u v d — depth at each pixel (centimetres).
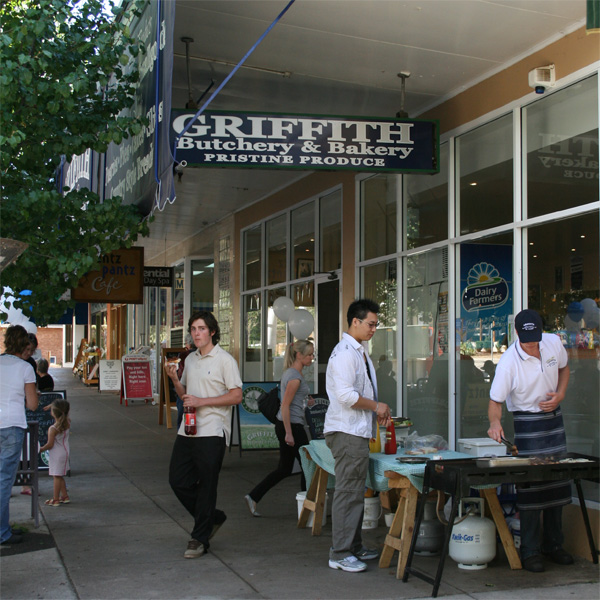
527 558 514
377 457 543
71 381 2828
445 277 738
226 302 1393
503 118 665
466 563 513
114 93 659
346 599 454
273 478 672
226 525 646
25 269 657
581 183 573
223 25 591
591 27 377
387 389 849
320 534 614
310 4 549
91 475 889
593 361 559
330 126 631
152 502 738
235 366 555
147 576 500
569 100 592
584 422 568
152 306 2073
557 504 515
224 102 785
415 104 775
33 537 604
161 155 532
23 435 588
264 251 1212
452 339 720
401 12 559
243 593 466
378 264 873
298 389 664
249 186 1127
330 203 993
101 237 639
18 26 590
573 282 577
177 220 1452
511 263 651
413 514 502
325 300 995
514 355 525
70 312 2223
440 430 742
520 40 606
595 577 499
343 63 664
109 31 643
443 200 747
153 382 2006
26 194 618
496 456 512
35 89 605
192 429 541
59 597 457
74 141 621
